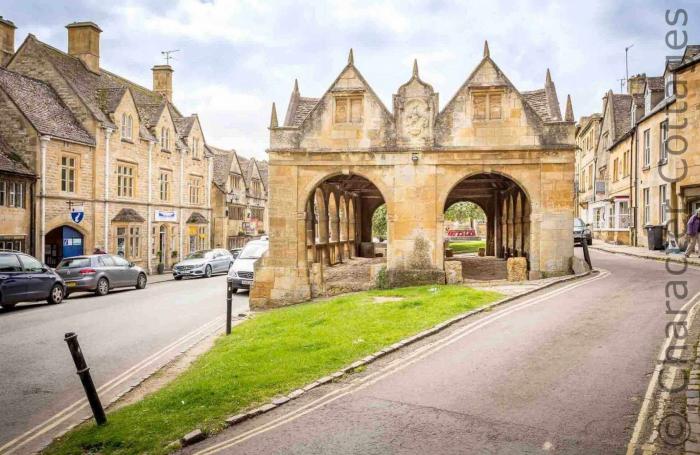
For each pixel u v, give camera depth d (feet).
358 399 24.08
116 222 102.42
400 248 59.98
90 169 96.17
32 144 84.28
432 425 20.89
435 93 59.98
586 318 36.04
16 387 31.27
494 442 19.20
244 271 74.79
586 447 18.51
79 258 75.20
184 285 89.35
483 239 203.41
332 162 60.90
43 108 90.53
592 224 143.54
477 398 23.38
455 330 35.29
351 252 100.27
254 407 23.68
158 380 32.55
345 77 61.16
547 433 19.71
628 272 57.72
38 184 84.38
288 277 60.64
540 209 58.13
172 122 124.36
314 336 36.40
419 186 59.82
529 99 66.64
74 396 29.68
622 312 37.19
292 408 23.52
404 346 32.30
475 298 44.96
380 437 20.11
